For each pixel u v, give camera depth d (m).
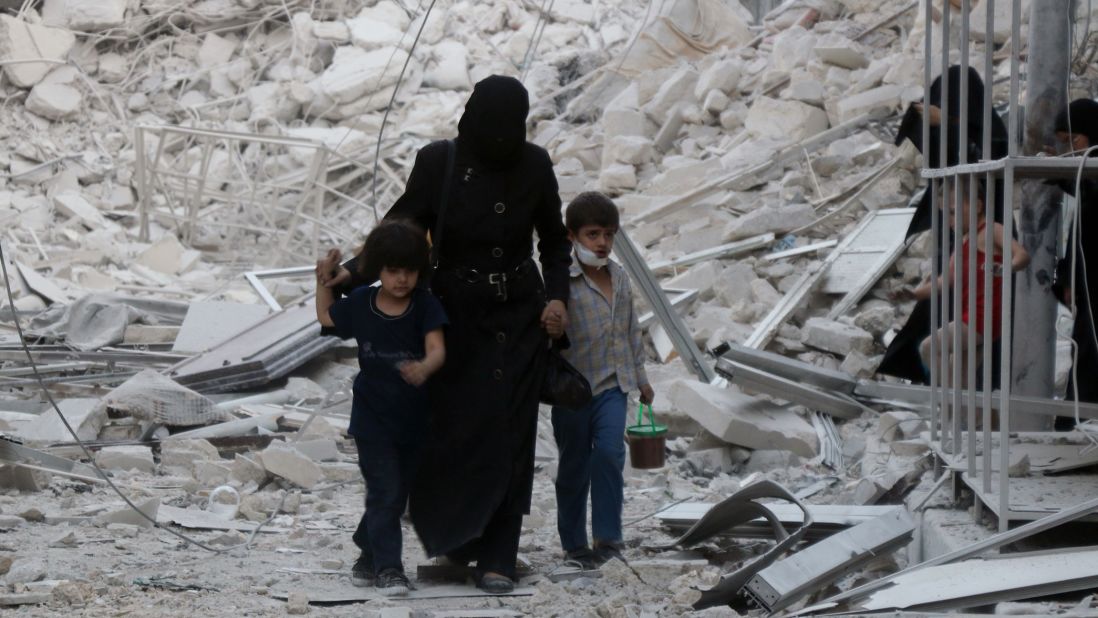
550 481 17.59
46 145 50.53
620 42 52.31
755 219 28.03
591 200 12.10
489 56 52.75
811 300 24.92
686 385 18.75
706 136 37.94
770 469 17.92
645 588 11.12
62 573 11.79
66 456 18.36
